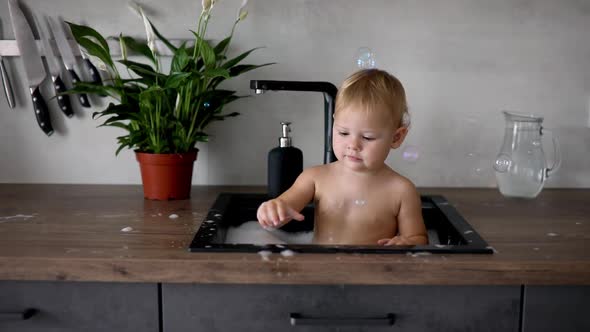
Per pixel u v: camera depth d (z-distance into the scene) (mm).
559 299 922
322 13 1447
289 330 933
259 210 1102
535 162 1363
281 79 1476
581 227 1134
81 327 938
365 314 924
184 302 926
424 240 1060
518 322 930
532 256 935
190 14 1441
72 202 1313
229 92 1356
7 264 904
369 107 1045
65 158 1512
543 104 1489
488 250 945
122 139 1349
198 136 1349
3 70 1440
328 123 1292
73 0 1427
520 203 1351
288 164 1286
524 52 1466
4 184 1509
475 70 1475
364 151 1070
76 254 924
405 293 919
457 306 923
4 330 943
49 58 1418
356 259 899
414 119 1496
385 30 1455
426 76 1477
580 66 1472
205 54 1267
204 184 1521
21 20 1396
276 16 1448
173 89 1302
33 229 1082
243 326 933
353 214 1156
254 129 1505
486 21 1453
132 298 928
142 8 1437
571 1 1441
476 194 1448
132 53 1449
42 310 933
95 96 1472
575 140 1504
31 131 1498
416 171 1519
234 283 912
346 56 1464
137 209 1252
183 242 1001
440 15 1451
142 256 915
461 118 1496
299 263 890
